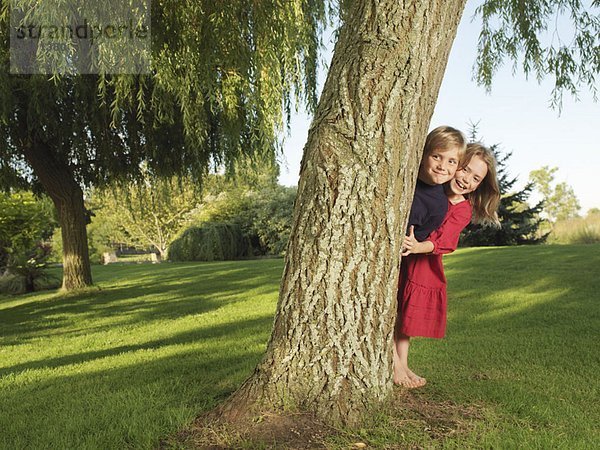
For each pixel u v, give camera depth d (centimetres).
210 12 606
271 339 263
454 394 301
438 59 249
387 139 242
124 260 3562
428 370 366
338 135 243
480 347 445
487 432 246
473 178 314
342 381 249
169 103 781
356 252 245
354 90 242
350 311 248
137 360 469
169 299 1013
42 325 784
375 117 241
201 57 640
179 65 649
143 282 1399
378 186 244
